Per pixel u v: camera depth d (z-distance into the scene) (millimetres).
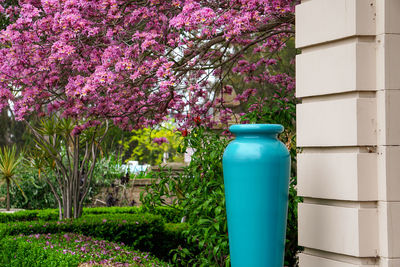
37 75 5406
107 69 4859
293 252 4488
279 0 4637
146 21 5258
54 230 6523
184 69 5148
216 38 5277
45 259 4578
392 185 2846
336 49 3025
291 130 4660
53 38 5035
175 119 6770
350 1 2924
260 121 4574
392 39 2867
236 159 3127
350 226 2920
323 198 3127
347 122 2945
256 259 3121
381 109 2877
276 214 3125
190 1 4520
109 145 14859
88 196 10766
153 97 6160
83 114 6230
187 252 4730
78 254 4465
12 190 10938
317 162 3166
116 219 6777
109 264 4219
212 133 4930
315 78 3174
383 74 2861
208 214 4598
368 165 2902
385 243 2838
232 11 4637
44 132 7480
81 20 4742
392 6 2871
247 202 3104
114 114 5918
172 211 8523
